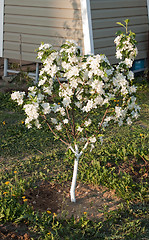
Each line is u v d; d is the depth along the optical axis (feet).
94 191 15.81
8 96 30.32
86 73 13.35
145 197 15.07
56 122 13.71
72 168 17.97
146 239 12.37
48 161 18.81
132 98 13.61
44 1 31.37
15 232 12.00
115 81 13.46
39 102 13.09
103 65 12.50
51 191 15.74
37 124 13.37
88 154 19.34
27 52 34.04
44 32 32.24
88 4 28.68
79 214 13.91
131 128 23.85
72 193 14.82
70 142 14.56
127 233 12.61
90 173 16.90
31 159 19.04
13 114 26.50
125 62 13.84
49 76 13.80
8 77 36.11
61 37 31.27
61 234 12.32
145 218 13.66
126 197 14.90
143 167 17.71
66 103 13.44
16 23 33.88
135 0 33.42
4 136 22.31
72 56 13.20
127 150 19.57
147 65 36.50
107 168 17.74
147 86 33.55
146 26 35.42
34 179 16.76
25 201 13.82
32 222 12.65
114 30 31.68
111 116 13.83
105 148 20.07
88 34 29.22
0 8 34.45
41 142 21.68
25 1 32.55
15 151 20.31
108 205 14.61
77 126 13.62
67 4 29.94
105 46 31.04
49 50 13.29
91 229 12.62
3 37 35.17
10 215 12.69
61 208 14.37
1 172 17.49
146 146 20.29
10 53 35.24
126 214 13.89
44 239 11.79
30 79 34.12
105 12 30.45
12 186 15.20
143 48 35.63
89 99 14.14
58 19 30.94
